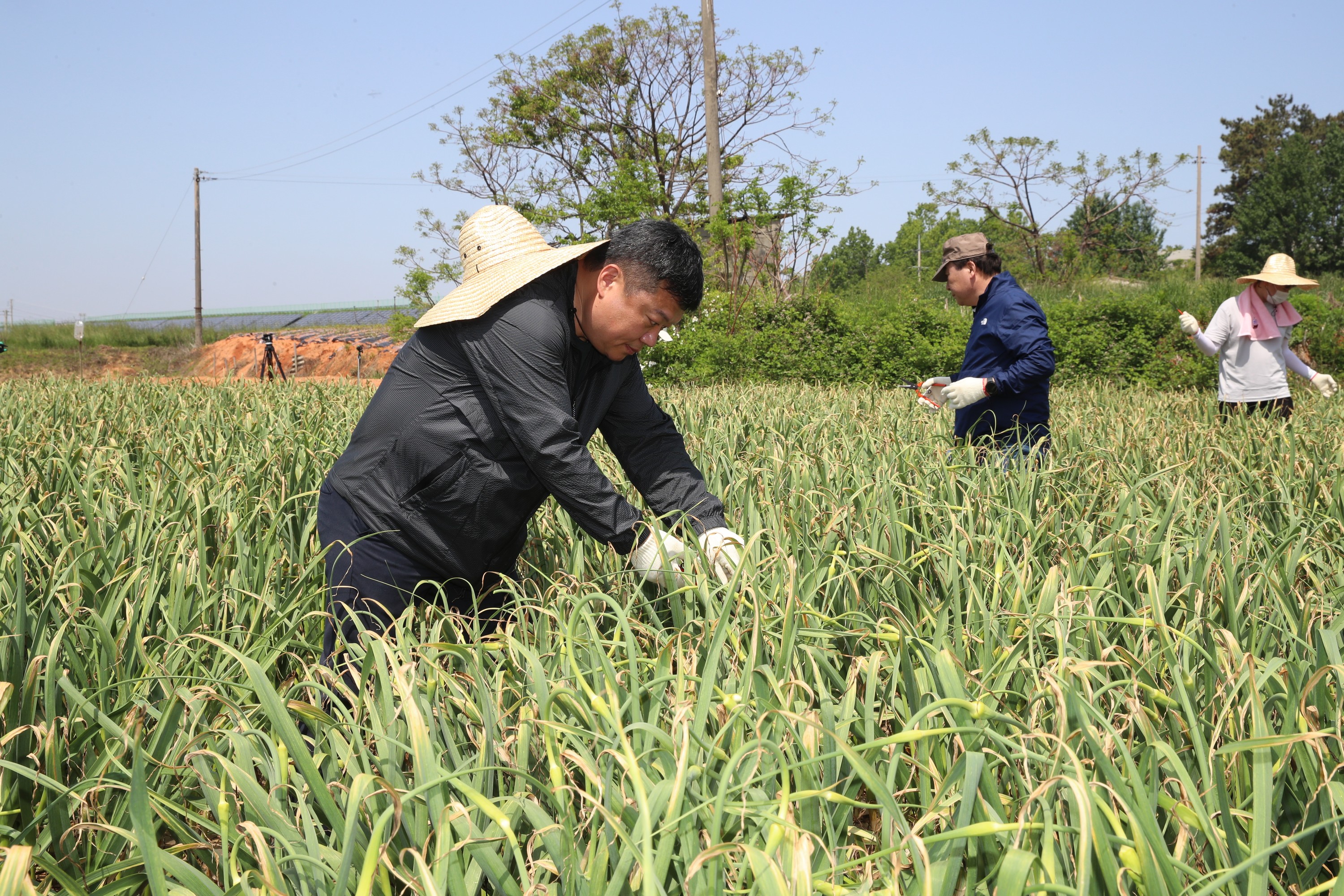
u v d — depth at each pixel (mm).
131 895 1382
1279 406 6137
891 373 14773
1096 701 1577
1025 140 36938
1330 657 1526
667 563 2178
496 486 2305
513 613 2133
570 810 1321
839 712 1561
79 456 3994
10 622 1884
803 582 2109
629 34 23344
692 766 1364
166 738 1594
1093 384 13562
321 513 2465
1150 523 2562
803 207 16750
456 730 1630
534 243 2307
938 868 1215
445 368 2275
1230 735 1513
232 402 7543
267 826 1335
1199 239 51188
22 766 1462
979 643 1871
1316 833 1406
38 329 35406
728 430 4707
